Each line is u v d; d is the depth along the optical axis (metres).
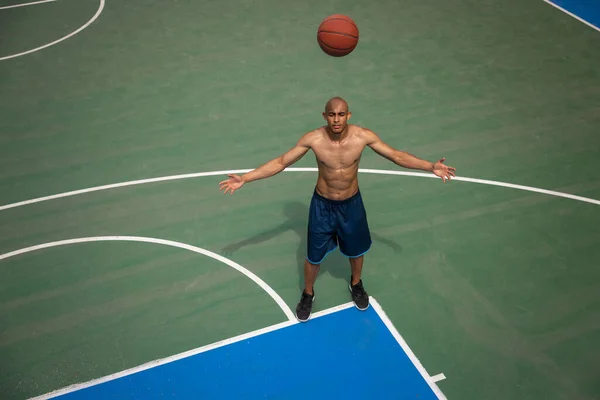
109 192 8.01
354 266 6.21
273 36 11.70
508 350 5.96
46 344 6.06
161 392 5.60
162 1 13.03
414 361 5.85
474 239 7.25
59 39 11.61
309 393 5.58
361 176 8.23
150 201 7.85
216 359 5.89
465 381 5.68
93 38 11.65
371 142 5.43
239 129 9.18
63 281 6.75
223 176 8.26
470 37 11.60
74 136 9.05
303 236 7.34
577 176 8.21
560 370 5.78
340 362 5.86
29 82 10.32
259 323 6.26
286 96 9.94
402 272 6.82
